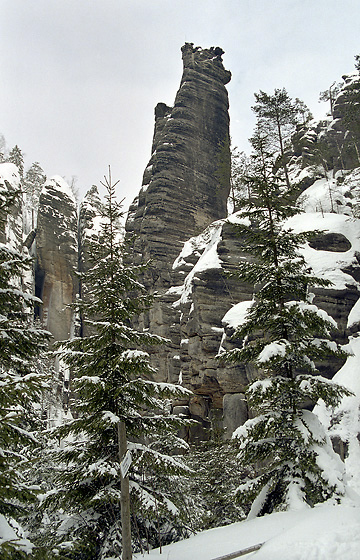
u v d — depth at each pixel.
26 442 10.38
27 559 7.62
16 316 12.64
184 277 56.28
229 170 63.91
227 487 23.03
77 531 12.85
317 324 15.17
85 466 13.20
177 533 15.00
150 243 59.62
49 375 9.14
